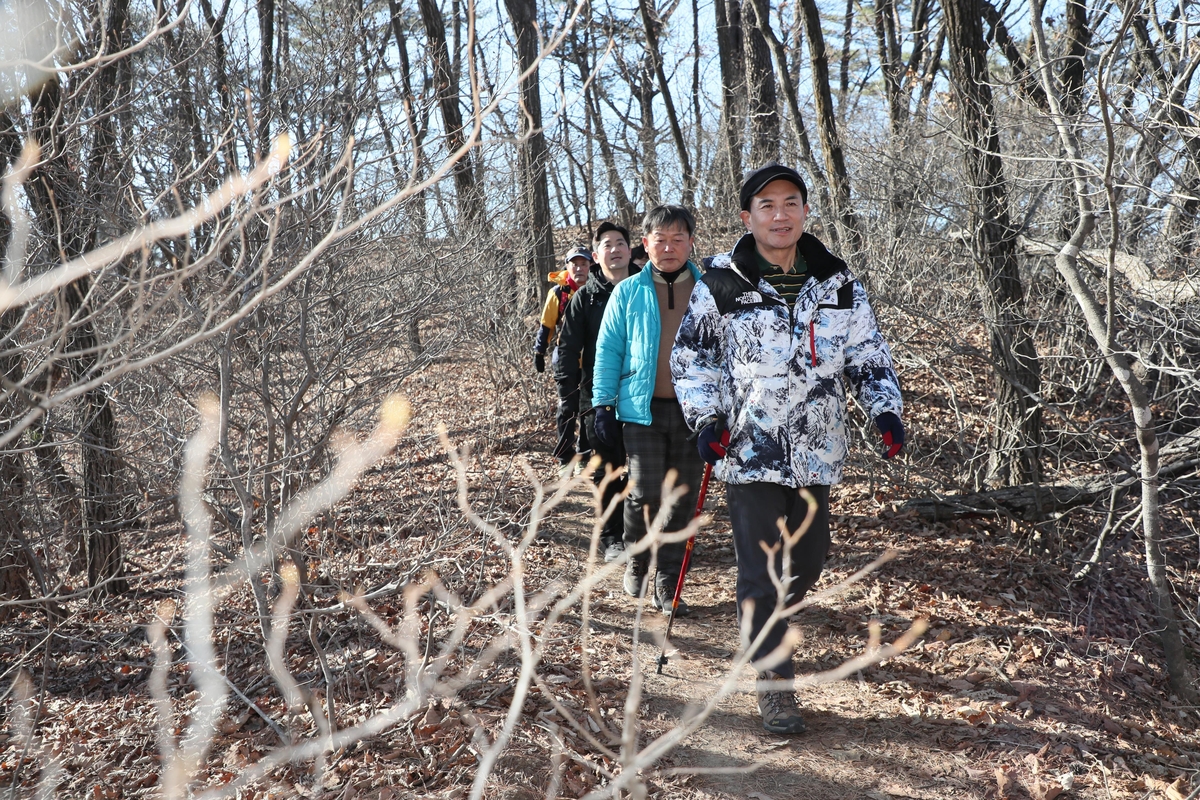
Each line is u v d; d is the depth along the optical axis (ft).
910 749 10.07
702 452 10.43
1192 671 13.32
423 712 10.69
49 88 13.02
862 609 13.87
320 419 14.16
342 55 13.61
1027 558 15.64
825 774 9.61
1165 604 12.59
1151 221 17.30
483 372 33.71
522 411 28.96
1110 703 11.49
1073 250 11.85
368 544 15.01
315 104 13.51
